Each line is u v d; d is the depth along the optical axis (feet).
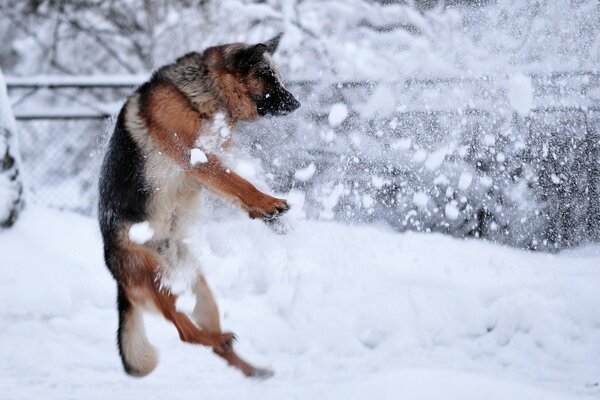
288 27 42.57
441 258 28.30
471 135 31.30
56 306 26.91
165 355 24.32
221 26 48.49
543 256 30.68
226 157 21.62
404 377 17.92
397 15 36.14
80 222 33.47
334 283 26.11
